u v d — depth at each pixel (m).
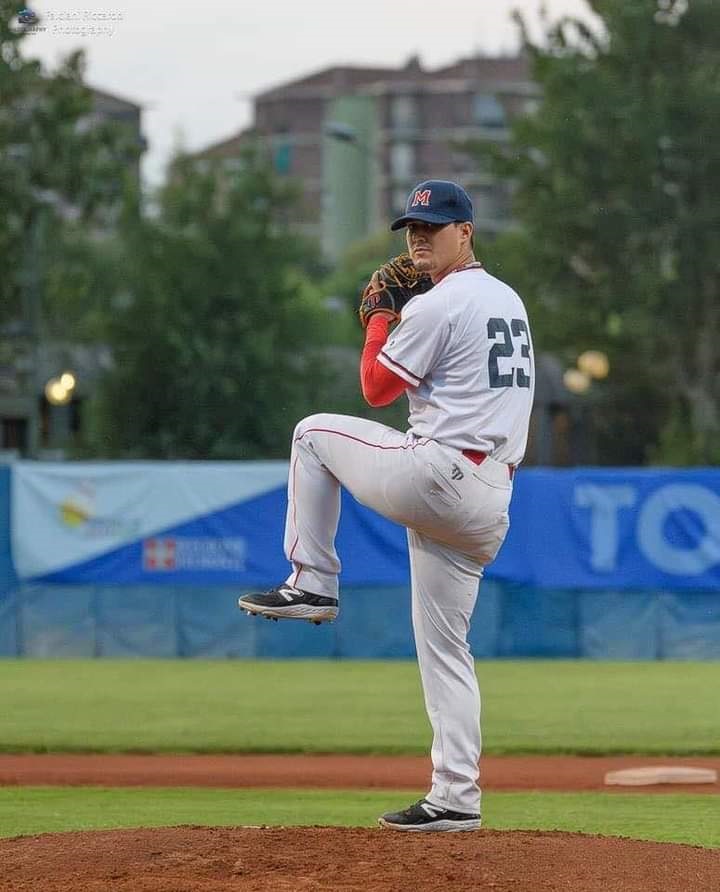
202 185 128.38
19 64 107.75
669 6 123.19
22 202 111.75
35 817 27.80
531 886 15.80
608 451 161.25
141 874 16.20
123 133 118.38
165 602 60.41
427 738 38.69
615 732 39.50
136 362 124.69
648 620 58.66
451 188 17.98
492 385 17.47
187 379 123.81
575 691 48.56
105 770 34.44
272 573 59.94
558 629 59.19
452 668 18.62
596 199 124.75
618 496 58.66
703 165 122.44
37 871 16.58
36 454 114.50
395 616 59.78
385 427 17.95
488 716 42.72
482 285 17.70
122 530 60.47
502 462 17.72
